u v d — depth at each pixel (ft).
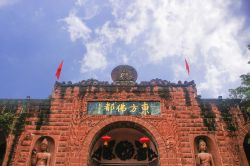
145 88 57.21
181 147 50.01
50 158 48.91
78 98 56.03
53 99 56.13
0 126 52.08
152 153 58.75
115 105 54.85
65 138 50.90
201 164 48.57
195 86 58.18
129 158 61.11
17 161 48.26
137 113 53.83
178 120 53.16
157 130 51.78
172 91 57.06
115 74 61.41
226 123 53.47
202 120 53.47
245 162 48.83
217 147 50.34
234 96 54.34
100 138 55.72
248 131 52.70
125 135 61.00
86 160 48.55
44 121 53.11
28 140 50.75
